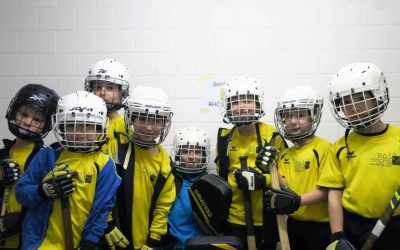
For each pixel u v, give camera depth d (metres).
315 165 1.67
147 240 1.71
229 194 1.72
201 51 2.30
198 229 1.85
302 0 2.27
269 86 2.27
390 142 1.45
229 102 1.79
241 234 1.79
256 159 1.69
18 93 1.64
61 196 1.41
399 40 2.22
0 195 1.68
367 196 1.44
